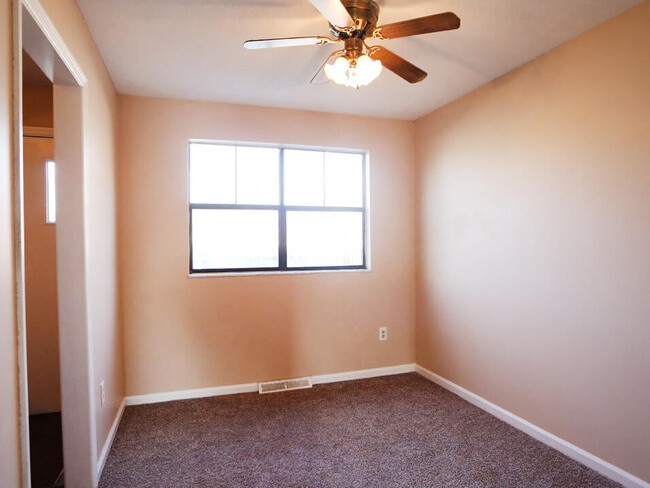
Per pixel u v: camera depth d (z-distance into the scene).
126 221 2.85
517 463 2.07
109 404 2.29
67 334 1.79
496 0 1.76
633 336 1.82
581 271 2.06
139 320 2.87
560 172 2.17
